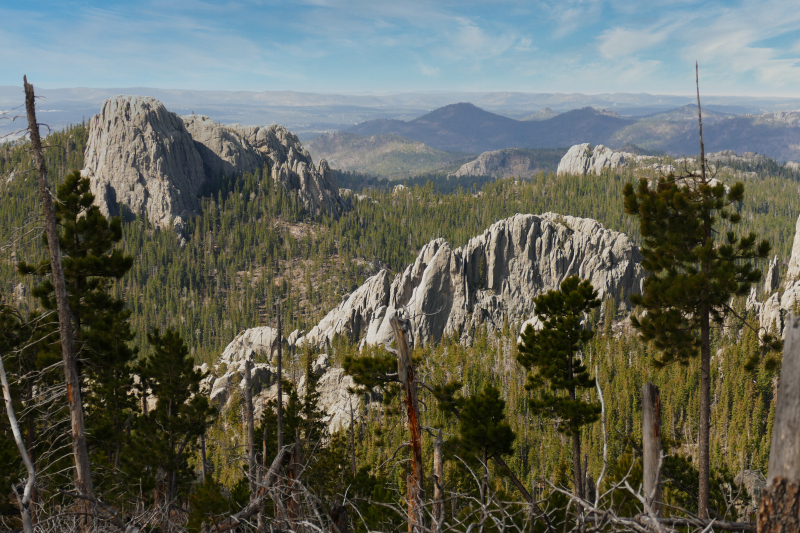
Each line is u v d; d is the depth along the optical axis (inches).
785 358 165.6
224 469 1481.3
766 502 165.9
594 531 216.7
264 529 405.7
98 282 1002.1
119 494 767.1
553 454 3459.6
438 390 889.5
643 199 880.9
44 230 626.2
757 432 3789.4
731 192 801.6
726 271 781.9
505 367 5974.4
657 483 245.4
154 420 1215.6
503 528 244.1
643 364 5054.1
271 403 1487.5
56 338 872.3
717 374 4662.9
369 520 577.0
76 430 621.6
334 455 1370.6
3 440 811.4
